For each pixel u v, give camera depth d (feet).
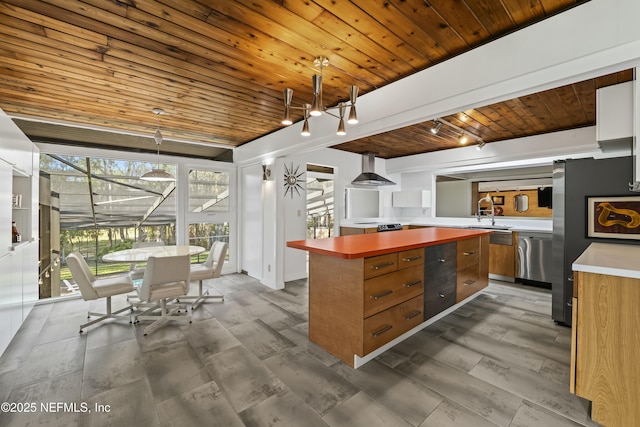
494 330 9.32
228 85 8.79
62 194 13.33
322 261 7.98
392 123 8.56
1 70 7.75
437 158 18.30
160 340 8.61
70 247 13.80
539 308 11.36
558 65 5.47
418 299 8.55
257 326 9.66
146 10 5.40
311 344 8.35
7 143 8.13
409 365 7.24
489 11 5.41
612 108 6.71
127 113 11.34
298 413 5.54
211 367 7.14
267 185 15.24
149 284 9.06
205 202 16.70
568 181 9.39
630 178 8.33
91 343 8.42
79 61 7.32
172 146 15.66
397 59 7.22
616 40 4.83
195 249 12.10
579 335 5.30
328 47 6.68
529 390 6.25
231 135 15.02
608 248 7.33
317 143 11.45
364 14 5.52
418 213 21.15
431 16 5.56
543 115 11.04
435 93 7.40
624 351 4.90
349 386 6.39
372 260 7.05
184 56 7.11
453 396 6.05
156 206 15.66
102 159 13.94
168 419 5.38
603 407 5.10
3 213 7.76
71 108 10.70
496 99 6.53
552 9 5.37
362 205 22.30
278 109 10.96
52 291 13.23
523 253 14.70
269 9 5.39
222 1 5.15
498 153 15.26
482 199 17.97
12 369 7.06
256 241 16.25
